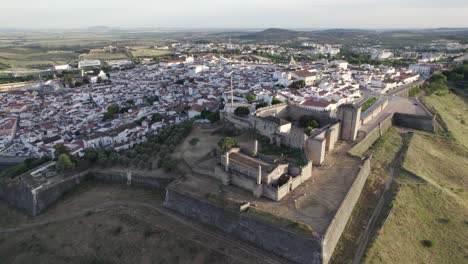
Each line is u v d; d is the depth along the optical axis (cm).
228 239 7856
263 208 7944
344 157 10594
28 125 17962
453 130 14388
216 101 18088
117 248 7869
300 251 6994
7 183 11556
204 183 9375
